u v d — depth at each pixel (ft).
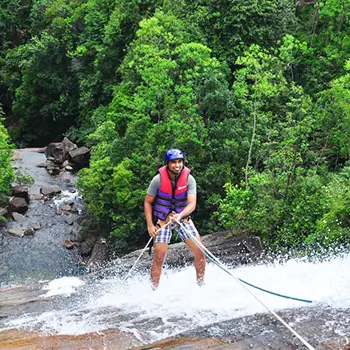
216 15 69.36
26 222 65.57
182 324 18.60
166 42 61.21
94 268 55.06
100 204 59.41
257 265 28.58
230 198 48.11
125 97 68.85
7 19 131.23
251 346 16.22
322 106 51.96
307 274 24.34
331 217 37.76
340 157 57.88
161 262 21.54
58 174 82.84
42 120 119.34
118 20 85.87
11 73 122.93
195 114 55.67
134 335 17.85
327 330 16.88
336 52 71.26
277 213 43.29
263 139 57.26
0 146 70.95
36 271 55.47
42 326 19.85
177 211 20.43
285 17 72.02
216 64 59.31
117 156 59.06
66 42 108.68
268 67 59.67
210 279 24.25
